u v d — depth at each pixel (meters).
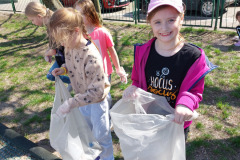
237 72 4.11
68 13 1.54
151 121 1.53
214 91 3.64
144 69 1.63
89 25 2.38
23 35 7.34
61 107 1.73
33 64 5.21
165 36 1.44
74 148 1.92
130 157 1.67
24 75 4.71
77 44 1.63
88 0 2.31
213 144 2.62
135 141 1.62
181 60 1.48
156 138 1.55
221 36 5.86
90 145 2.04
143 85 1.68
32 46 6.35
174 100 1.57
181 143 1.48
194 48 1.48
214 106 3.29
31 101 3.78
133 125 1.60
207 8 7.57
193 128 2.90
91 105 1.98
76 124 1.93
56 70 1.91
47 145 2.83
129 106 1.76
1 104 3.77
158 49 1.56
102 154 2.19
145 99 1.61
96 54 1.67
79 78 1.81
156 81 1.59
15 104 3.75
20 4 11.88
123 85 4.01
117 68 2.66
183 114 1.37
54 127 1.88
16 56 5.70
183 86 1.49
